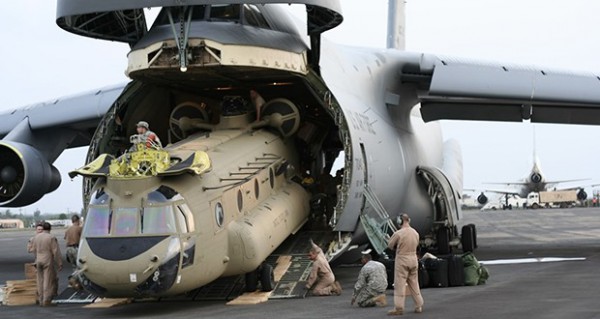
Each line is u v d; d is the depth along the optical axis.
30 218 120.81
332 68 16.62
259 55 14.48
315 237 16.06
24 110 20.23
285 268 14.95
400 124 19.97
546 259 21.36
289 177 16.33
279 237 14.91
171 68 14.52
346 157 15.13
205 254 12.96
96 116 18.91
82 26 15.18
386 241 16.61
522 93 19.50
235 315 12.25
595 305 12.11
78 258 12.64
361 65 18.69
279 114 16.06
